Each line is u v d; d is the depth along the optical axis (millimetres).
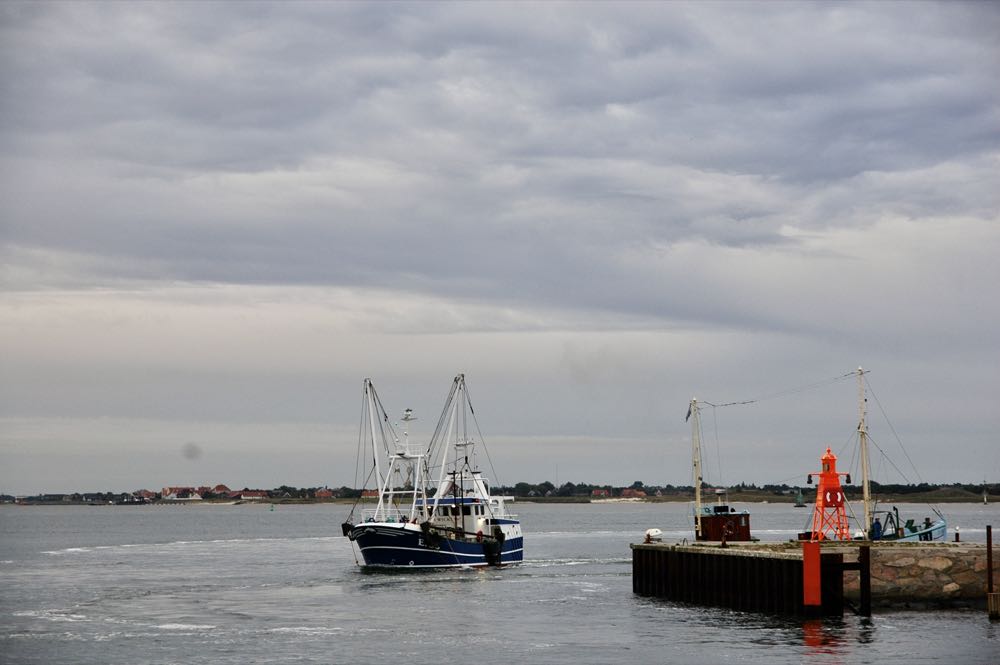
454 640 72000
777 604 75688
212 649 69062
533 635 73562
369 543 116875
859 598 78688
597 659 65250
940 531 116312
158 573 126250
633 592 96125
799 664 62625
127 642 71688
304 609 87938
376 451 120812
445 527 118562
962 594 79250
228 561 147750
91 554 166250
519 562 132375
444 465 122125
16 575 124000
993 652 64812
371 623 79625
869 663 62625
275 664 64500
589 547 184000
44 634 74812
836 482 93312
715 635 71250
